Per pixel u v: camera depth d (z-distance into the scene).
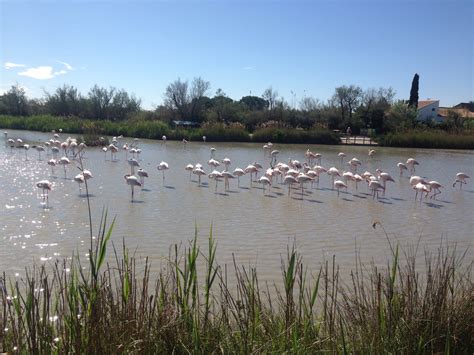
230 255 10.27
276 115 62.94
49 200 15.47
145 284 4.56
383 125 62.72
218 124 50.03
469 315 4.86
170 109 69.75
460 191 21.17
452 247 11.72
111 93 72.50
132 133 50.44
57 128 55.16
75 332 3.94
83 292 4.31
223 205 15.97
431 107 86.75
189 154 34.47
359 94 65.62
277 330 4.68
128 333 4.14
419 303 4.89
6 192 16.56
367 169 28.69
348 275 9.05
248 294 4.95
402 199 18.56
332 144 48.53
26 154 28.62
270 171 20.06
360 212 15.72
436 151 43.81
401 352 4.37
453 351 4.56
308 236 12.24
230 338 4.50
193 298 4.62
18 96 75.50
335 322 5.02
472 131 50.66
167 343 4.27
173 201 16.31
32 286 4.14
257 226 13.14
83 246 10.45
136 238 11.33
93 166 25.31
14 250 9.99
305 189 20.09
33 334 3.83
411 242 12.12
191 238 11.52
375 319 4.69
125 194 17.17
